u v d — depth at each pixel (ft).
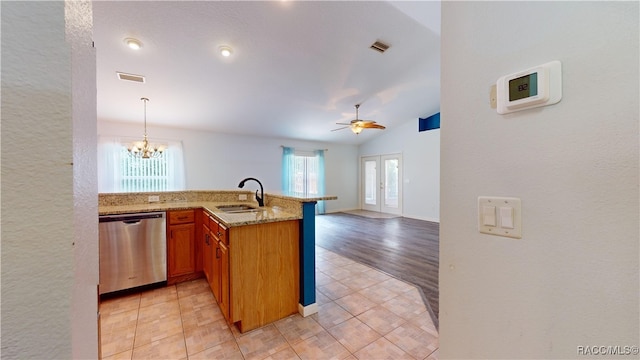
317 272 9.75
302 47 10.16
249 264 6.10
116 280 7.69
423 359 5.16
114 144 15.99
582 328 1.98
